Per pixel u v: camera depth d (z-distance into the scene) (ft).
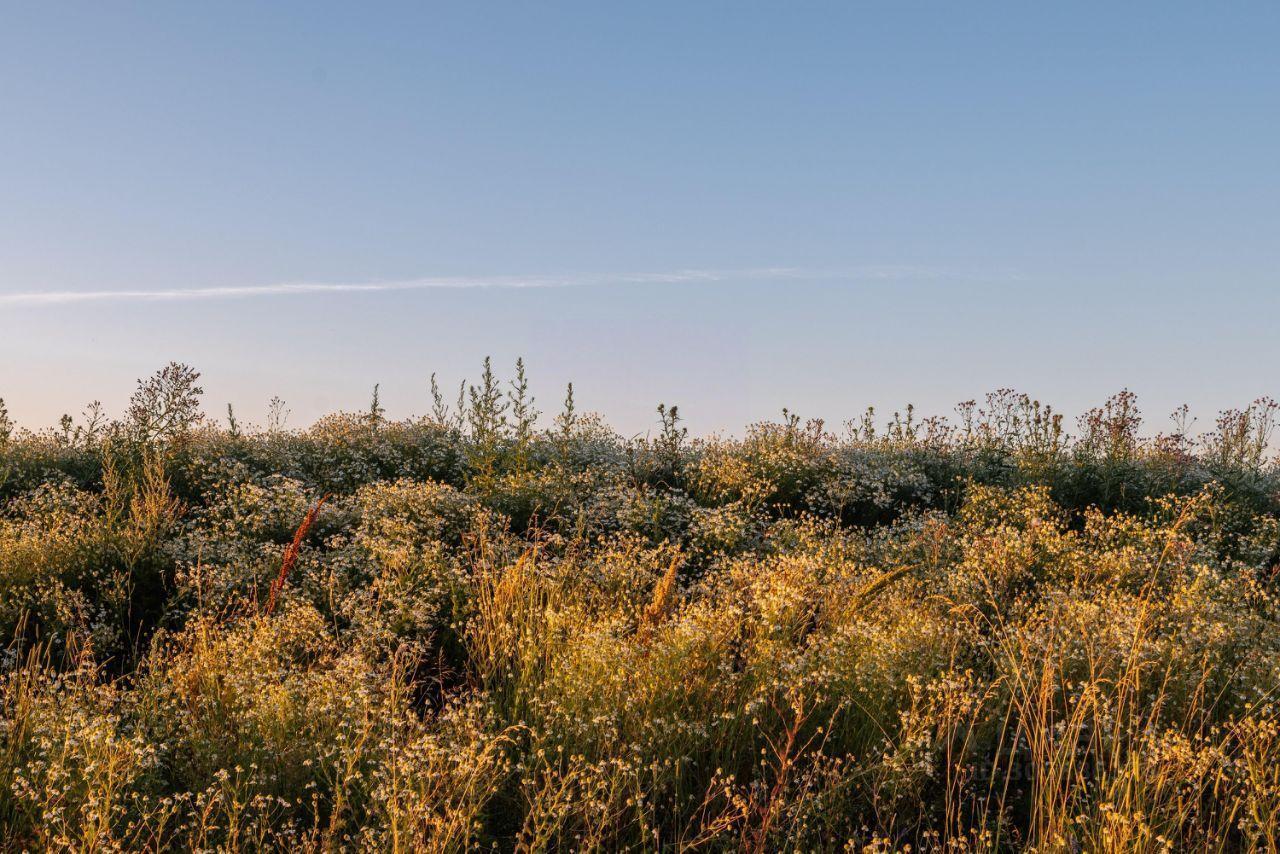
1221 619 20.67
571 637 18.99
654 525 30.91
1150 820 12.96
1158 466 38.86
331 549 27.50
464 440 44.96
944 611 21.91
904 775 14.16
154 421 35.63
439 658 19.84
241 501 30.53
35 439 38.75
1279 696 16.53
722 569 26.04
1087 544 29.53
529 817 12.99
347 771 13.26
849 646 18.24
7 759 13.47
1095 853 12.26
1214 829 13.61
